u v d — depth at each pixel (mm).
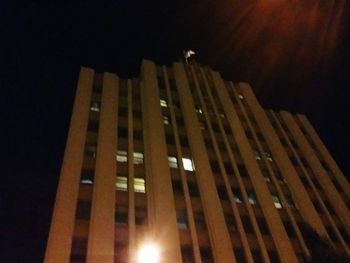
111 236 25625
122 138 35094
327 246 30281
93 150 32906
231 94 48219
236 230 30031
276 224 31453
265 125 45094
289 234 31812
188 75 47250
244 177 35812
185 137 37656
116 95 40250
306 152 45375
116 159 32312
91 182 29703
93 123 35938
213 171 34875
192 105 41719
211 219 29344
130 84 42969
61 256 23594
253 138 42031
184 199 30750
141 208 28875
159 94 42188
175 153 35094
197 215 29953
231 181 34562
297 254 30109
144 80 43719
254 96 49500
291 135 47844
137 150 34188
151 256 14836
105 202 27750
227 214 31078
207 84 46969
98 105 38594
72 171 29828
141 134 36375
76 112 36219
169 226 27594
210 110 43219
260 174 36188
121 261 24828
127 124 36969
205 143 37938
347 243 33844
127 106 39625
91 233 25516
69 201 27344
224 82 49875
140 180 31188
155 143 34375
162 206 28656
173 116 39531
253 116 46062
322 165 45344
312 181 41281
